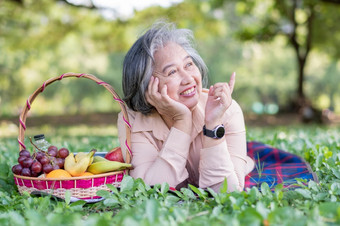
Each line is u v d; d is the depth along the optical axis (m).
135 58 2.82
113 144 4.99
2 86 25.81
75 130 12.44
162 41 2.80
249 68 31.38
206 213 2.19
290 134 6.52
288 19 15.74
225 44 30.97
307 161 3.79
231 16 25.77
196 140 2.96
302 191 2.44
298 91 16.11
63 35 15.67
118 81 26.98
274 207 2.14
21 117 2.93
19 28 15.91
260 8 16.12
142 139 2.94
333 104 31.23
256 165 3.58
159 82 2.78
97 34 15.47
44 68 25.06
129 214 2.05
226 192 2.46
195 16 14.66
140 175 2.84
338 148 4.09
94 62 25.58
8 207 2.41
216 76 30.06
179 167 2.79
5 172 3.40
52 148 2.85
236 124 2.92
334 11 14.66
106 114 19.02
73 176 2.69
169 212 2.16
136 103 2.91
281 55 31.08
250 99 31.02
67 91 27.53
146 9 14.36
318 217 2.02
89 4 13.34
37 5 14.53
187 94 2.79
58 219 1.92
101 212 2.49
